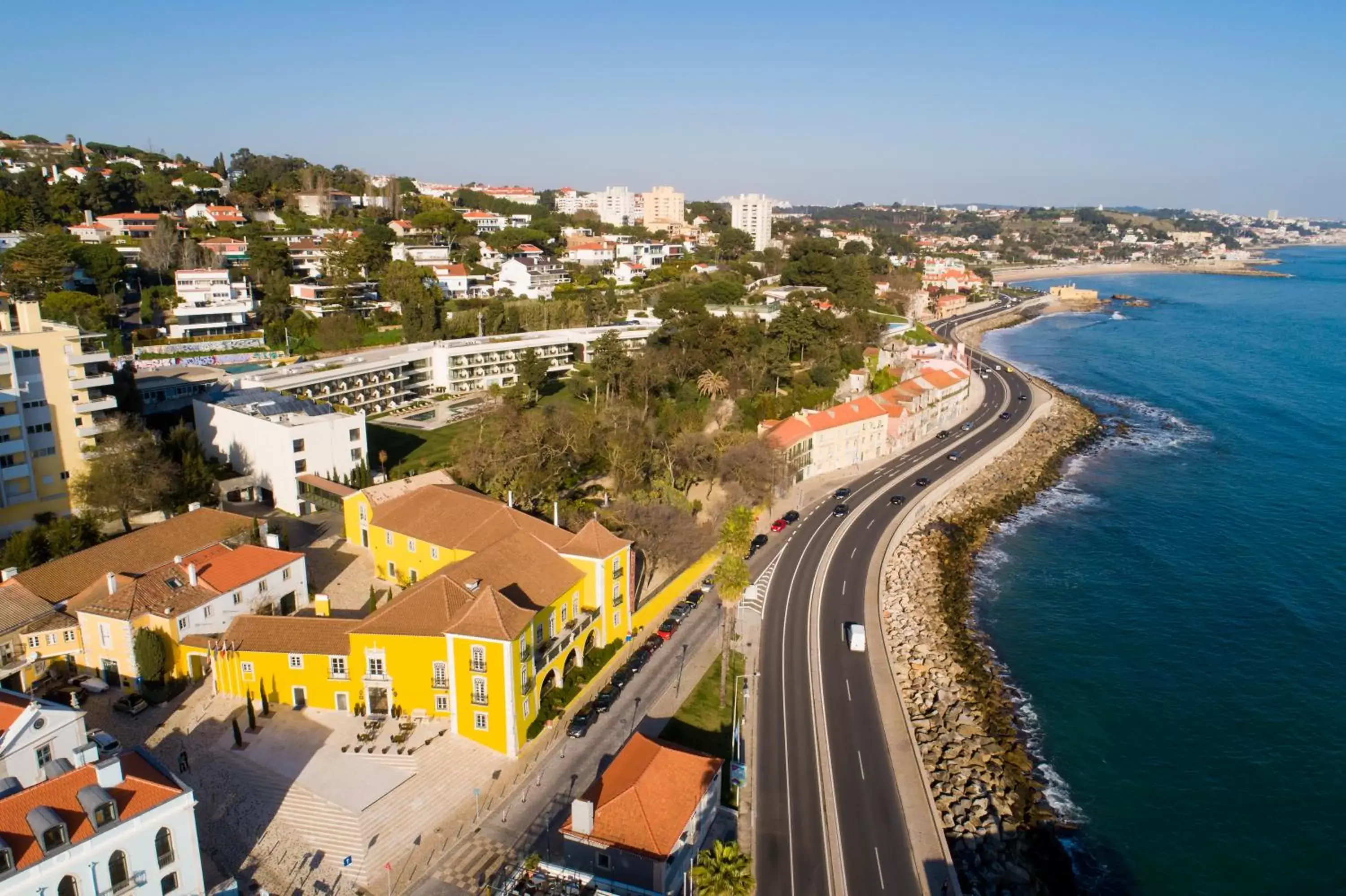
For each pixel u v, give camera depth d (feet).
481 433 442.50
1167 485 530.27
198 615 261.44
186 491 369.30
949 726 280.51
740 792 236.84
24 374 337.11
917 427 599.98
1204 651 339.36
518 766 235.20
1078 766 273.95
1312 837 246.68
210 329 604.90
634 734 241.76
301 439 387.34
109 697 249.96
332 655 243.40
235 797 214.69
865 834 225.35
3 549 312.71
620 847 191.01
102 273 619.67
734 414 530.27
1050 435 629.51
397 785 221.25
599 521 364.38
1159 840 244.42
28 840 149.59
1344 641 346.33
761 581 368.68
